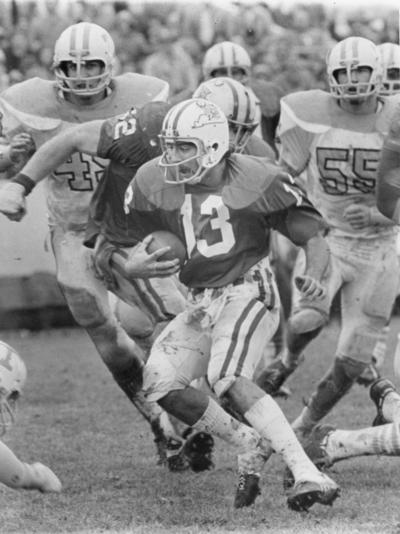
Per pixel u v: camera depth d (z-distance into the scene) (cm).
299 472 834
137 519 860
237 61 1495
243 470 882
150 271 867
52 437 1209
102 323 1071
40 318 2161
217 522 841
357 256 1154
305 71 2150
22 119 1120
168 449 1048
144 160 953
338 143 1155
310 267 873
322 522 834
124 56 2302
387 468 1047
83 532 820
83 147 965
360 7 2341
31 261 2142
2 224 2114
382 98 1165
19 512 891
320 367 1689
